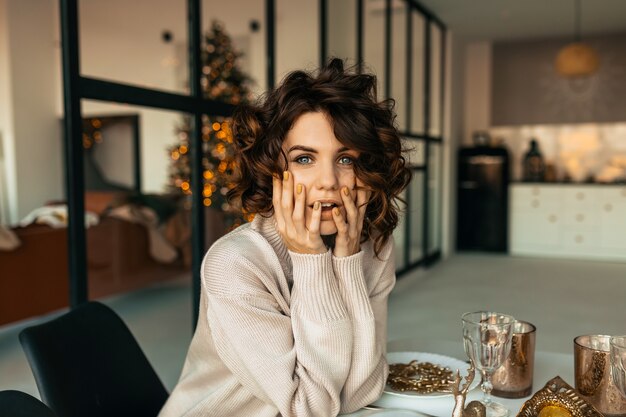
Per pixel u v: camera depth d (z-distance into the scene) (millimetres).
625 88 6828
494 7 5746
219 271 846
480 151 6941
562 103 7117
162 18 2963
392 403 923
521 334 917
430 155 6312
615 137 6910
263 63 3701
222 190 2904
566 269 5852
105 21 2818
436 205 6562
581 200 6590
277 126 831
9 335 3359
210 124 2852
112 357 1048
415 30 5645
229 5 3668
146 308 3775
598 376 838
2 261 3102
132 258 3660
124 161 3271
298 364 816
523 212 6895
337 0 4164
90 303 1094
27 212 5160
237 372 845
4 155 5086
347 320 841
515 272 5703
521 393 924
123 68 2926
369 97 856
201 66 2777
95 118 3109
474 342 811
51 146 5070
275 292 858
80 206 2047
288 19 3645
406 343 1280
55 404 868
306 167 837
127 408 1037
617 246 6465
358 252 887
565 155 7148
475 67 7469
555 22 6344
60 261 3498
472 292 4762
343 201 844
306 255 837
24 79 4906
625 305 4258
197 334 937
